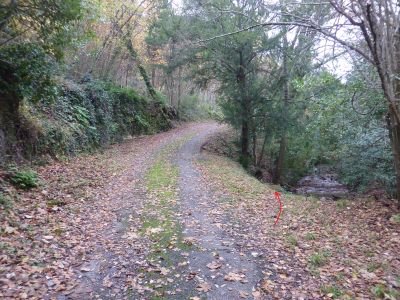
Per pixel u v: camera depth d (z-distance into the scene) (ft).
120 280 16.02
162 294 14.90
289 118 57.62
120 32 75.92
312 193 56.39
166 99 117.80
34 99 34.86
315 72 41.75
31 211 22.98
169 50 90.43
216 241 21.08
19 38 32.17
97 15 40.01
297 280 16.35
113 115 73.51
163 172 43.11
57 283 15.16
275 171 66.85
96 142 56.44
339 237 21.74
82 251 18.74
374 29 17.25
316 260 18.15
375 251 19.35
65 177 33.53
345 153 43.14
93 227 22.57
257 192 35.37
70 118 50.03
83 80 65.62
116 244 20.04
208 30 53.62
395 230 22.11
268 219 25.91
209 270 17.20
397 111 21.71
